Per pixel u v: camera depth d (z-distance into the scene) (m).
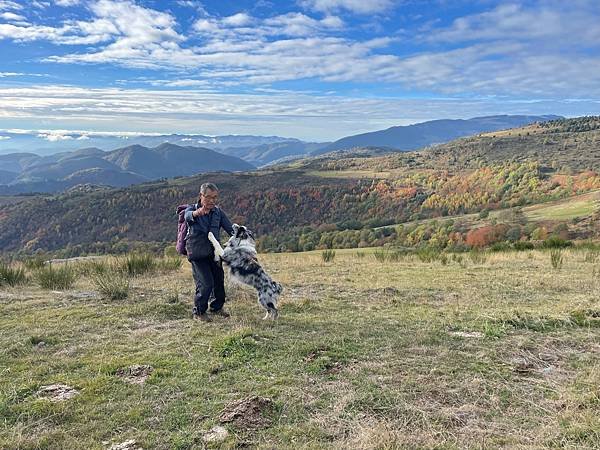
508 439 3.12
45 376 4.22
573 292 8.27
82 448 3.05
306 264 14.23
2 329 5.68
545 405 3.63
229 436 3.17
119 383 4.04
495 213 62.03
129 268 10.69
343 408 3.56
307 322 6.01
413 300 7.70
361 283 9.55
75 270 10.91
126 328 5.79
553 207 59.66
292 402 3.66
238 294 7.91
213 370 4.32
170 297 7.37
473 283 9.37
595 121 177.88
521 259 14.34
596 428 3.17
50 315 6.35
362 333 5.50
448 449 2.99
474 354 4.76
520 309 6.58
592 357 4.65
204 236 6.13
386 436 3.05
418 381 4.07
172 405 3.63
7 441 3.08
